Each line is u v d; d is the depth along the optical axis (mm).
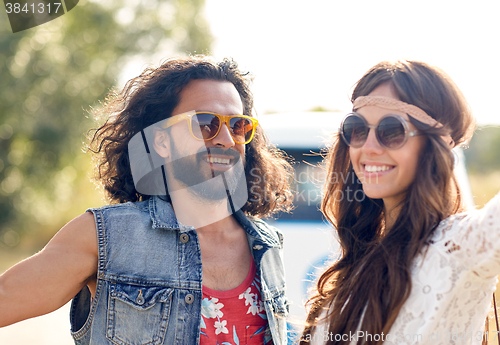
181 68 1925
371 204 1773
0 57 12094
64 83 12656
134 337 1615
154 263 1690
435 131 1478
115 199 2014
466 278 1368
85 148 2268
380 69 1564
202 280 1745
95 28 13211
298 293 2430
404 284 1417
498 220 1263
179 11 14719
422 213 1447
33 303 1509
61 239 1617
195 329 1658
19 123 12328
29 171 12820
